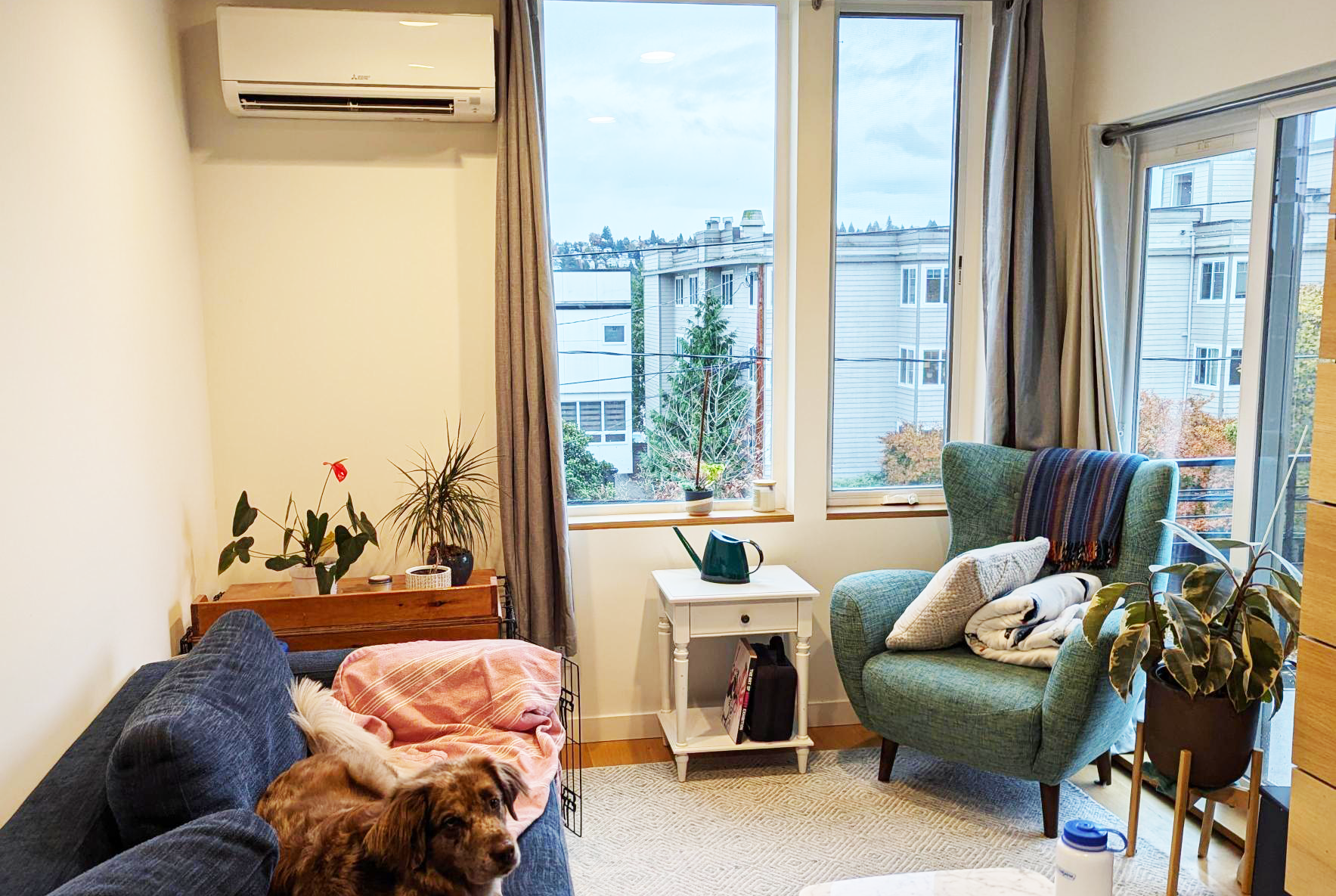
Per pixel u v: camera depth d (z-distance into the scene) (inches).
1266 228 111.2
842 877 102.5
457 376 131.6
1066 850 64.6
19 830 57.8
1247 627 95.5
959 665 116.5
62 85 79.1
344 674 95.3
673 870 104.6
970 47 141.6
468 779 61.7
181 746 56.9
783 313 143.4
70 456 76.7
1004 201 133.3
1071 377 137.3
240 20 115.3
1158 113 124.6
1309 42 100.1
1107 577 122.3
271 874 52.2
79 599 77.4
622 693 140.0
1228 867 102.8
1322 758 81.2
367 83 118.0
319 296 127.5
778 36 137.8
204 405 122.9
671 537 137.9
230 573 128.0
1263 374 112.8
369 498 131.1
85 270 82.6
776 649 132.2
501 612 125.2
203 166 123.0
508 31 122.6
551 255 134.3
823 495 141.9
